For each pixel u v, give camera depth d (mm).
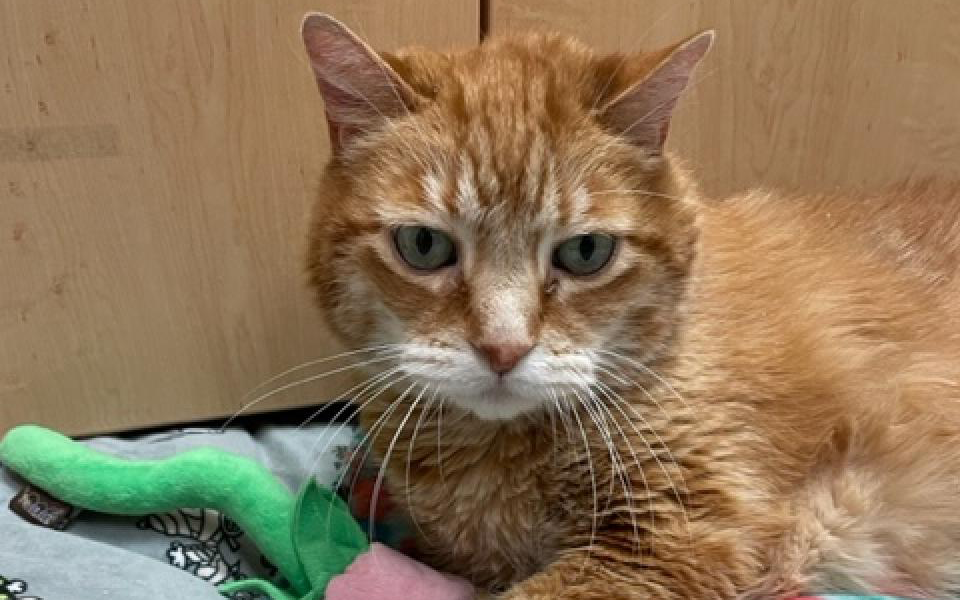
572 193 213
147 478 269
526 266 213
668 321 233
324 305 244
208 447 282
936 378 262
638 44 323
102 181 299
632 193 220
